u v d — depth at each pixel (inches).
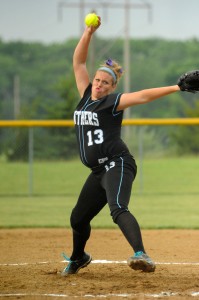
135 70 6422.2
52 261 832.9
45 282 679.7
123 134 3245.6
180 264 805.2
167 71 6368.1
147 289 640.4
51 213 1441.9
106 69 645.9
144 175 2442.2
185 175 2454.5
